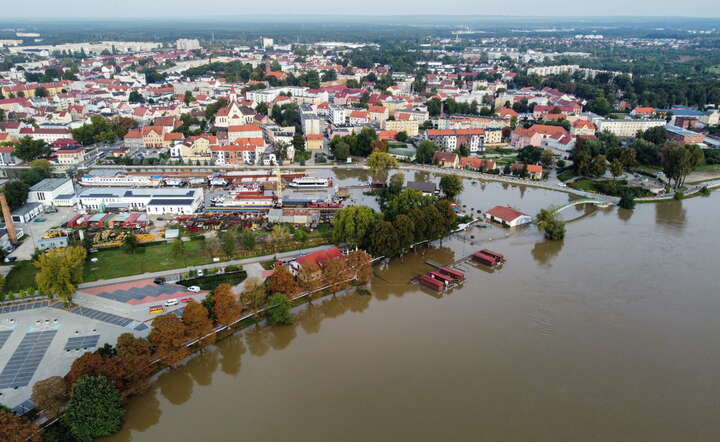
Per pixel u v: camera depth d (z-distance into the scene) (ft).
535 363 453.99
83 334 467.93
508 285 590.96
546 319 521.65
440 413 395.75
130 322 488.44
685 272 622.13
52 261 505.66
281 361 459.32
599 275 614.75
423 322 517.14
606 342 484.74
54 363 428.97
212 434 375.66
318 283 550.77
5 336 465.47
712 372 446.19
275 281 524.52
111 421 367.66
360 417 391.04
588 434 378.53
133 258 620.90
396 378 434.30
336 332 502.38
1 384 402.93
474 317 525.34
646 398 415.44
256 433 376.07
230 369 449.48
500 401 409.28
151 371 428.56
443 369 444.96
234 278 575.38
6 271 587.68
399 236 623.36
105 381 369.30
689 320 520.83
